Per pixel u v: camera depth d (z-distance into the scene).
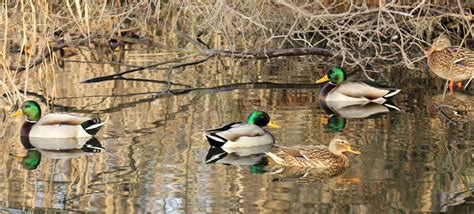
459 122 15.50
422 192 11.62
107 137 14.60
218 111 16.44
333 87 17.80
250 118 14.76
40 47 16.70
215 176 12.42
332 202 11.27
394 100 17.61
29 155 13.67
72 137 14.66
